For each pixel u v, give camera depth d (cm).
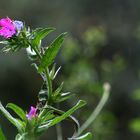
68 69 1029
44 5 1919
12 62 1783
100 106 765
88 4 1994
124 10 2034
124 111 1848
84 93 975
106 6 2031
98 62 1212
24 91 1819
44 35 362
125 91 1852
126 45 1945
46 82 365
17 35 360
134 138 1747
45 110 362
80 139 383
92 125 984
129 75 1873
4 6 1883
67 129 1680
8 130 1563
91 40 1096
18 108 366
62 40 359
